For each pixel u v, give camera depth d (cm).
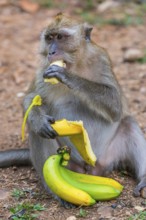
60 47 1209
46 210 1115
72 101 1234
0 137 1492
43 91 1243
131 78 1914
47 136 1109
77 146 1116
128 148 1274
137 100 1714
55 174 1092
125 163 1288
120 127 1287
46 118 1116
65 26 1218
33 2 2620
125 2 2619
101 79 1231
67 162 1138
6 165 1320
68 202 1117
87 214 1091
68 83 1148
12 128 1550
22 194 1180
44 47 1238
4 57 2098
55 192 1098
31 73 1975
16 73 1962
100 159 1263
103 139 1259
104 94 1202
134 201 1141
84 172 1254
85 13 2505
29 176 1272
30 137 1206
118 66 2016
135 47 2161
